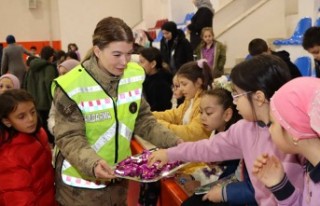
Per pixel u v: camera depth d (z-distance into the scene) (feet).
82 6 37.73
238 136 4.38
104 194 5.54
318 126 2.87
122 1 38.78
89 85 5.23
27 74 16.47
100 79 5.28
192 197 4.96
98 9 38.17
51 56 20.39
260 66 3.88
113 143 5.40
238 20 22.88
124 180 5.84
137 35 28.86
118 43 4.94
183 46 18.06
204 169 5.69
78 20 37.76
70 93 5.08
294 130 3.03
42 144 5.82
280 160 3.79
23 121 5.49
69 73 5.28
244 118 4.20
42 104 15.87
